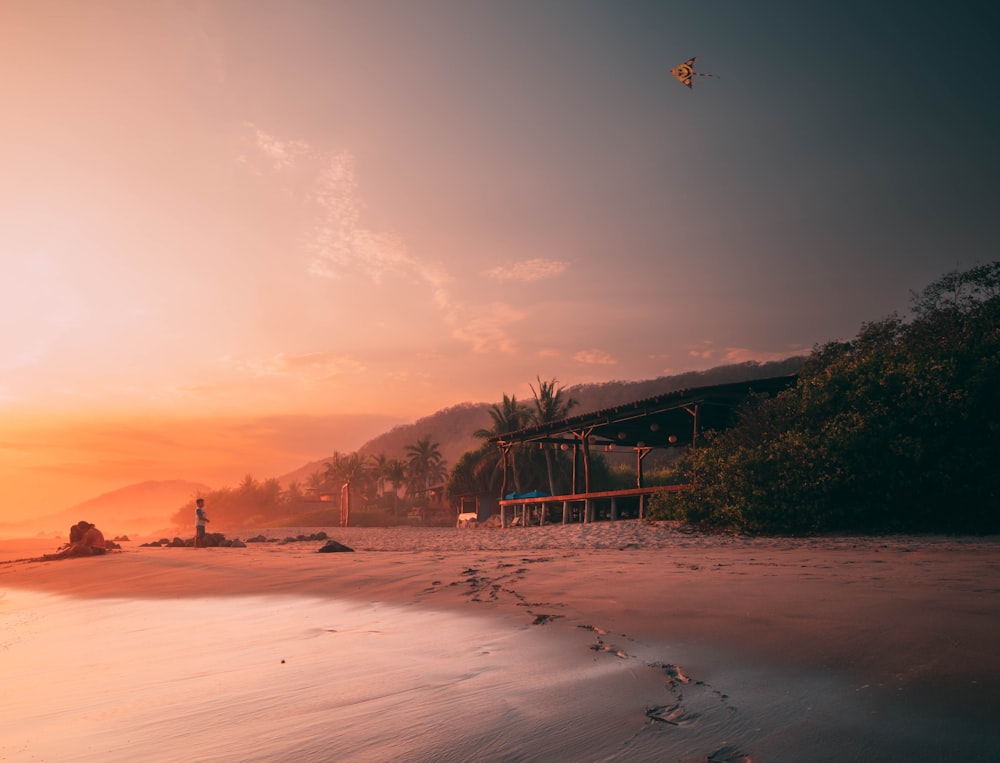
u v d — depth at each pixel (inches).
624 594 216.7
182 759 90.4
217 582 347.3
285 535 2055.9
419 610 223.1
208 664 158.6
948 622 141.3
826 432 580.1
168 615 257.1
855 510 549.6
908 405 547.8
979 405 519.2
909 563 287.1
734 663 124.8
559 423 1291.8
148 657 173.6
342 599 264.8
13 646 208.8
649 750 83.2
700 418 977.5
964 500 513.0
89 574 445.1
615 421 1165.1
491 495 2445.9
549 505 1555.1
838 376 636.1
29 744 102.0
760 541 535.5
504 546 671.8
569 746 86.3
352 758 86.4
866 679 108.3
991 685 99.4
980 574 226.8
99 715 117.0
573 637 160.1
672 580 244.2
